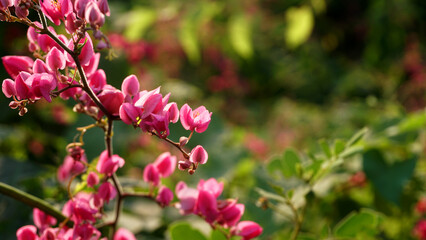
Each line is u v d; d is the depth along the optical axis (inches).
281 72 91.6
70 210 14.3
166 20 43.8
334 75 94.7
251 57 83.0
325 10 94.5
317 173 17.1
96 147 28.8
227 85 72.7
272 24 79.8
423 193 24.0
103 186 14.2
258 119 71.6
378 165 21.6
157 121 12.6
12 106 12.8
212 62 69.5
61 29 20.8
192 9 42.0
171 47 49.6
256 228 14.3
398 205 20.6
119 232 14.6
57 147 29.3
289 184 19.5
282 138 56.9
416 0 79.2
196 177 28.2
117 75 37.3
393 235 23.5
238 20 45.0
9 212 17.6
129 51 40.1
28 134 29.2
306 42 95.2
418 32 80.3
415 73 71.1
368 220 17.0
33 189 18.0
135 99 13.1
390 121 25.9
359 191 23.1
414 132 24.3
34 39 13.8
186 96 46.8
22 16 12.7
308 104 85.5
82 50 13.1
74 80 13.6
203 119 13.1
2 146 28.2
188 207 14.0
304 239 17.0
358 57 100.3
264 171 20.6
